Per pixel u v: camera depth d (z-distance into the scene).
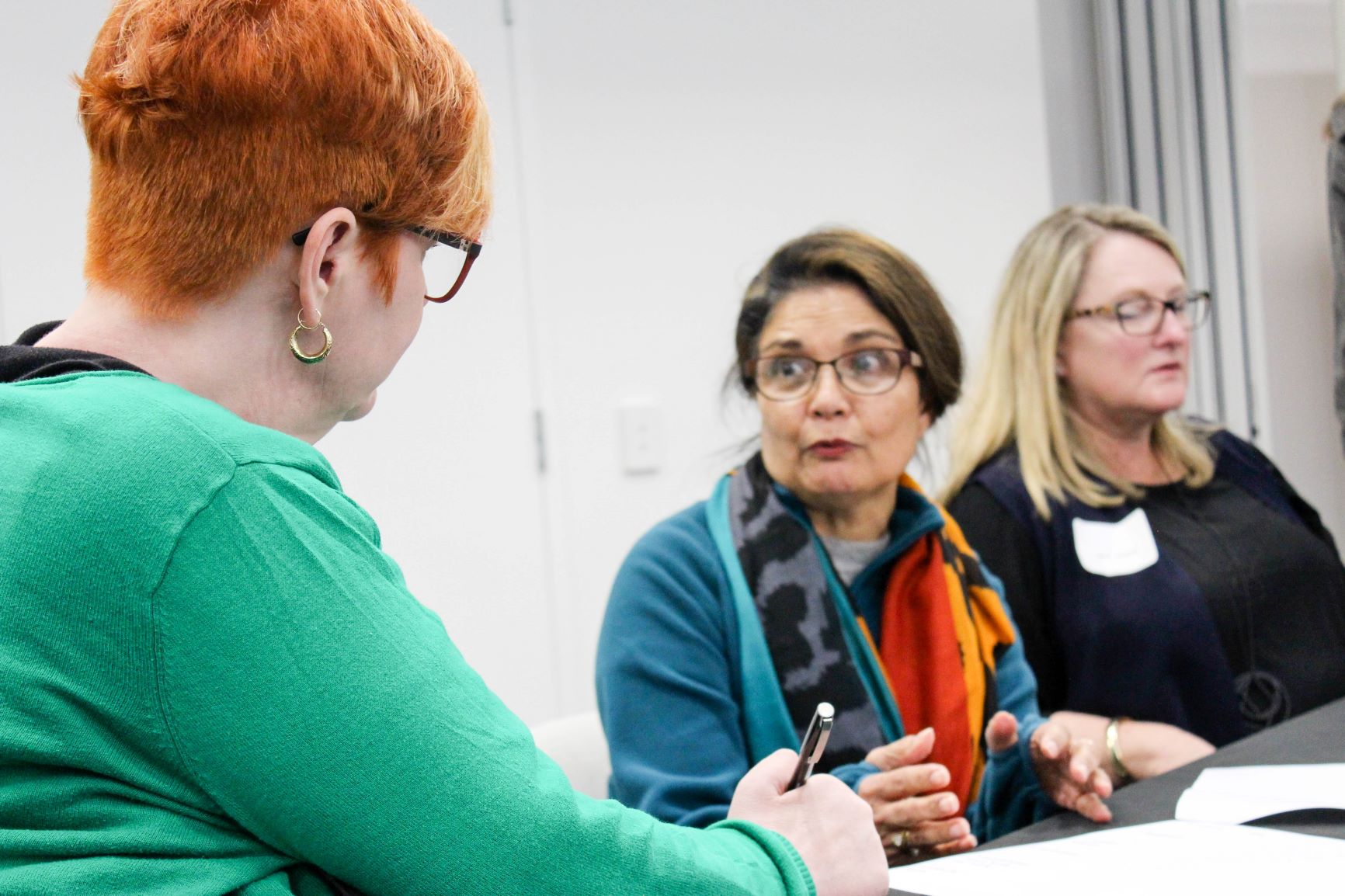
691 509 1.39
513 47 2.44
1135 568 1.71
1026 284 1.87
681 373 2.57
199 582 0.57
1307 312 2.91
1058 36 2.92
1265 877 0.77
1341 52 2.33
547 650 2.45
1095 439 1.88
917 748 1.02
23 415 0.60
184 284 0.64
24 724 0.56
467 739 0.60
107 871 0.56
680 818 1.11
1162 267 1.82
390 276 0.70
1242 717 1.70
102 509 0.57
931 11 2.74
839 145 2.69
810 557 1.29
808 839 0.75
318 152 0.64
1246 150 2.70
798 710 1.23
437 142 0.70
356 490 2.30
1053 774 1.05
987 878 0.82
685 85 2.57
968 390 1.92
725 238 2.60
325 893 0.61
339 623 0.58
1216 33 2.69
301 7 0.64
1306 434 2.92
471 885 0.58
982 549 1.72
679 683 1.20
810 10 2.66
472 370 2.40
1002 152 2.79
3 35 2.06
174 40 0.63
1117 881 0.79
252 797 0.57
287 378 0.68
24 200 2.08
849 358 1.27
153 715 0.56
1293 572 1.81
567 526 2.48
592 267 2.50
